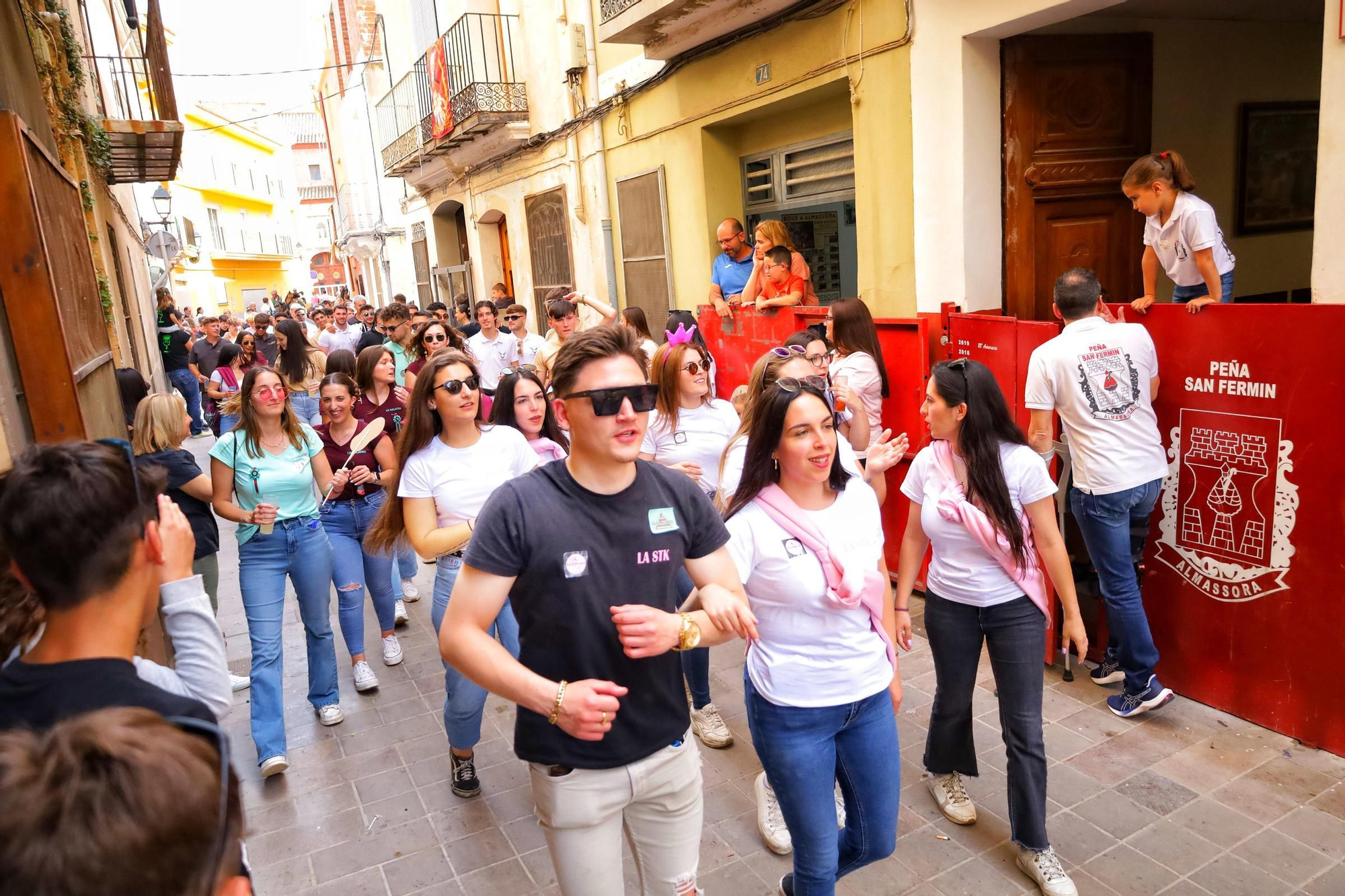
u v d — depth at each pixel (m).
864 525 2.56
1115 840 3.25
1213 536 3.93
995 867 3.17
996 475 2.97
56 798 0.81
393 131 16.59
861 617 2.48
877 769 2.53
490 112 11.29
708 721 4.15
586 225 10.67
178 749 0.90
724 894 3.13
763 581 2.46
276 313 26.31
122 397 5.63
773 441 2.50
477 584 1.98
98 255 8.29
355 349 11.36
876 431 5.22
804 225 8.10
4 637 1.77
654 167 9.10
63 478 1.60
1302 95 6.75
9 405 2.83
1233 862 3.10
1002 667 3.07
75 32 8.83
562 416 2.05
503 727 4.55
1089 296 3.91
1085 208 5.86
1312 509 3.57
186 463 4.74
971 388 2.99
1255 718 3.91
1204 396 3.86
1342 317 3.38
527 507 2.01
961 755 3.38
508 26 11.75
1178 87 6.08
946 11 5.38
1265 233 6.86
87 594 1.63
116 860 0.80
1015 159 5.56
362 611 5.09
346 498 5.01
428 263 18.66
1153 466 3.93
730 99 7.68
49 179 3.75
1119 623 3.98
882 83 6.02
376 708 4.85
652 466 2.20
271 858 3.56
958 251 5.60
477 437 3.78
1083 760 3.76
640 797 2.17
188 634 1.93
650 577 2.08
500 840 3.60
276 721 4.15
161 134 9.86
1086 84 5.69
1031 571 3.00
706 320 7.40
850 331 5.19
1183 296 4.48
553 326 6.73
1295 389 3.55
